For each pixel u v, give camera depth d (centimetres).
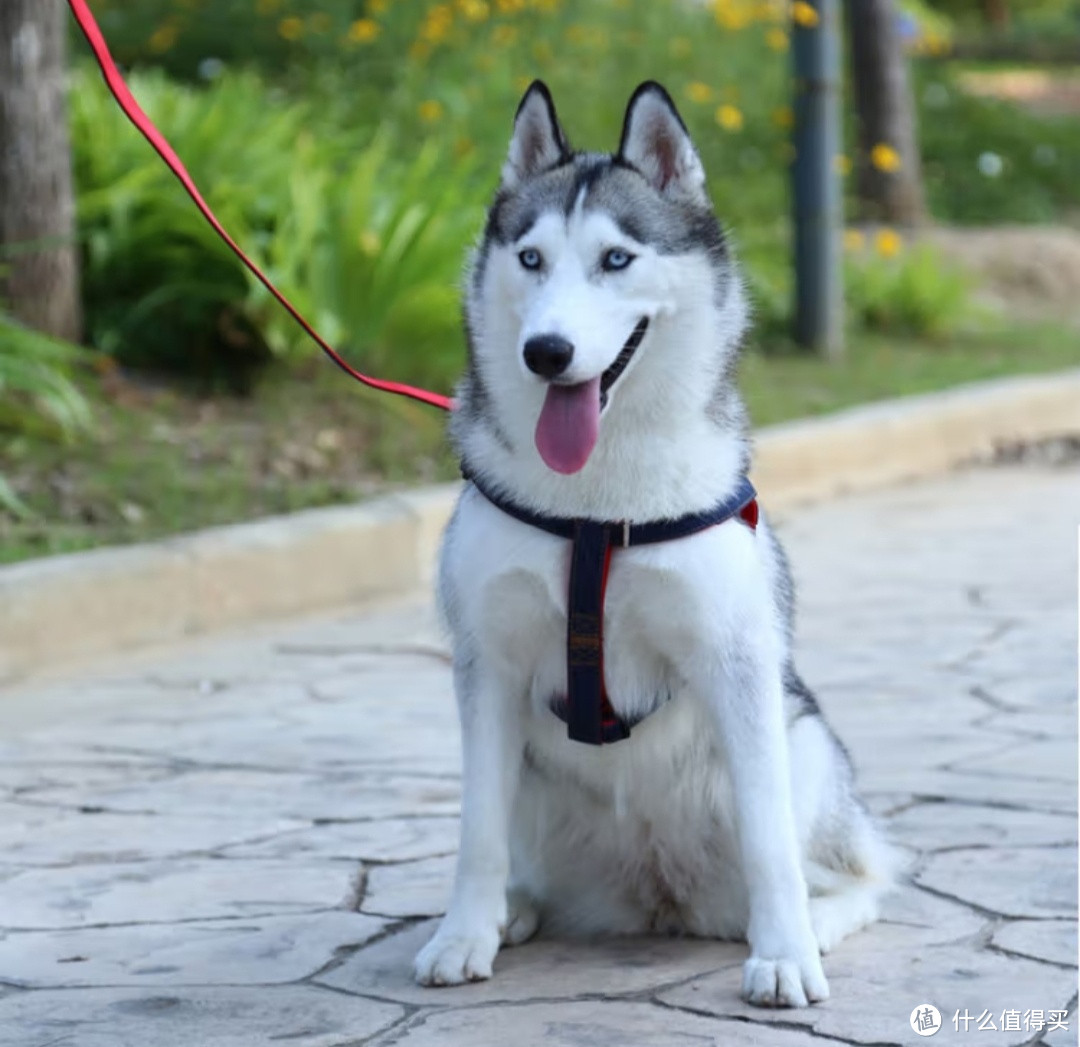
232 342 1199
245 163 1302
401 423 1167
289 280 1180
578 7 2250
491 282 454
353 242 1217
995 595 941
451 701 756
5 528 915
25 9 1099
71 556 858
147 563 866
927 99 2767
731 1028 415
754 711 438
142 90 1387
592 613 435
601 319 428
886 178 2044
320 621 917
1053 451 1448
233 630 896
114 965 466
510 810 464
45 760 676
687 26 2452
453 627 456
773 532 481
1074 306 1944
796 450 1230
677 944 484
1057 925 482
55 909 511
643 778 460
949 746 671
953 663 803
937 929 482
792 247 1619
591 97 1992
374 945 480
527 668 454
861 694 755
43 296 1129
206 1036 415
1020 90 3359
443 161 1622
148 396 1150
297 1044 409
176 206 1191
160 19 2036
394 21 2017
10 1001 440
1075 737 679
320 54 1977
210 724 725
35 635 815
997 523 1151
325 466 1084
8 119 1105
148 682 797
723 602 434
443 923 461
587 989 445
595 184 443
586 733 446
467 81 1909
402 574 987
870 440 1302
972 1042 405
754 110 2292
